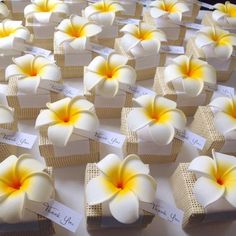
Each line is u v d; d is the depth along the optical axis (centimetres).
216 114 34
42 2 47
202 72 39
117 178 27
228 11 51
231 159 29
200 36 44
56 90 37
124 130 34
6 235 28
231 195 26
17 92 36
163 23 49
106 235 30
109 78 37
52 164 35
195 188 28
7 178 26
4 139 32
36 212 26
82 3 53
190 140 33
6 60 42
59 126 30
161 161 36
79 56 43
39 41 48
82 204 32
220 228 32
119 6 48
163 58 45
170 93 38
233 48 44
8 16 49
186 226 30
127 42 42
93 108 33
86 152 33
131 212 25
